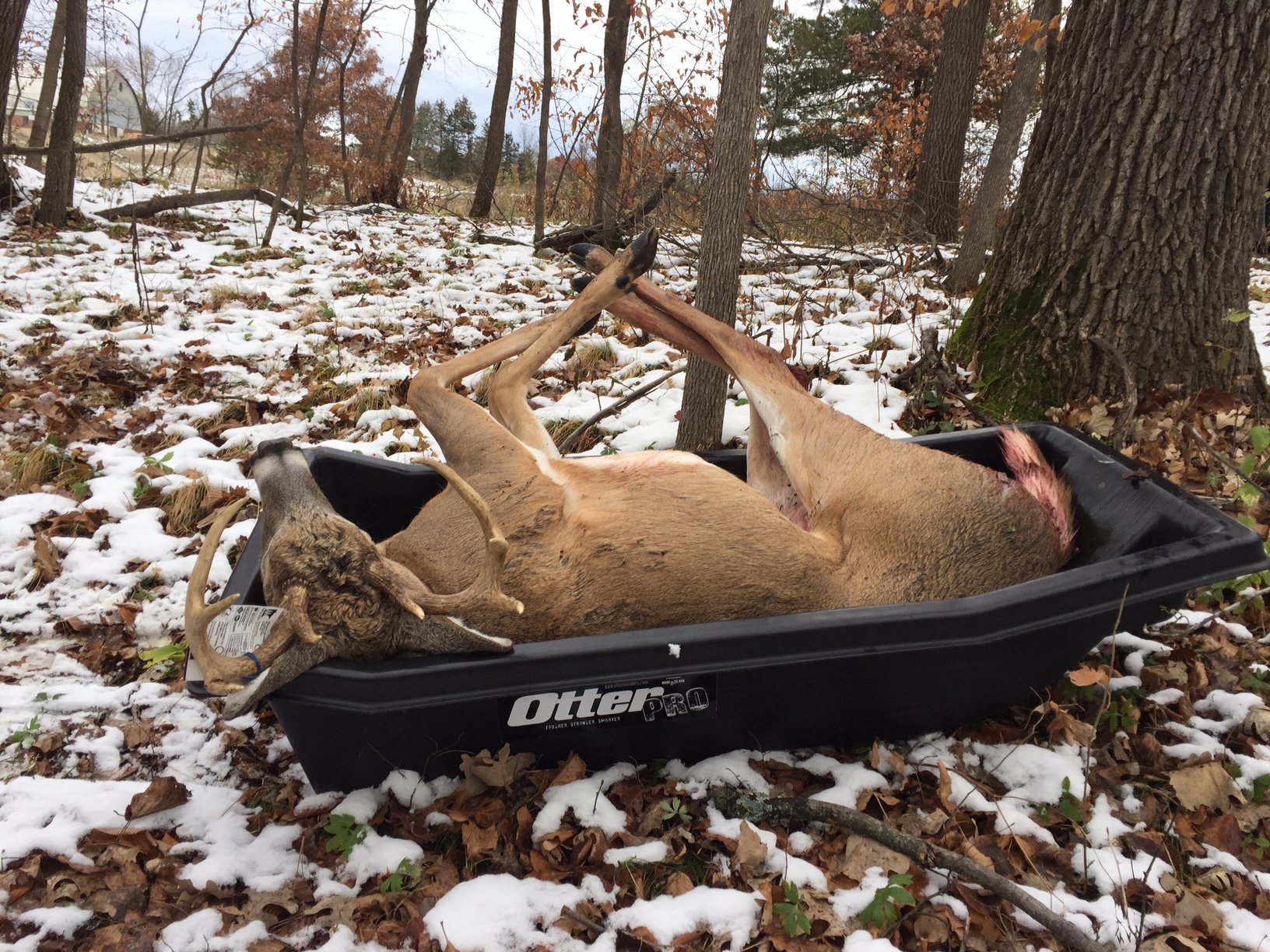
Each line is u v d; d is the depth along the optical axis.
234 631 2.38
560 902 2.32
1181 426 4.30
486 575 2.38
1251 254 4.62
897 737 2.91
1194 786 2.64
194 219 11.94
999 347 5.08
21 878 2.41
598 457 3.15
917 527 3.00
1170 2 4.31
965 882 2.38
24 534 4.01
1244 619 3.40
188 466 4.60
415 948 2.22
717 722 2.70
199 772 2.85
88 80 21.88
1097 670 2.76
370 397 5.46
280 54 20.52
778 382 3.63
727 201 3.92
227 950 2.21
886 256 8.63
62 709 3.06
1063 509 3.25
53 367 5.83
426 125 32.34
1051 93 4.95
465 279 8.92
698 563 2.79
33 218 10.32
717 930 2.26
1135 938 2.23
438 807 2.62
